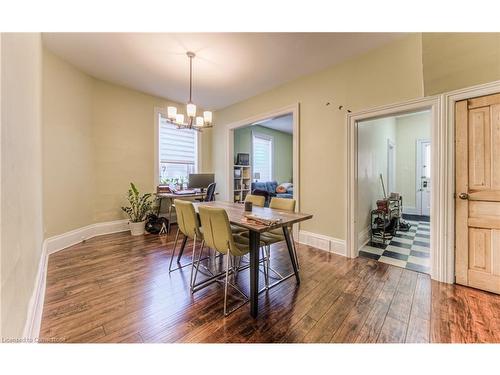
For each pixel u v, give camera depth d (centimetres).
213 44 257
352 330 150
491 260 196
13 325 95
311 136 330
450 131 212
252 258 169
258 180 687
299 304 182
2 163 83
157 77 351
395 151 589
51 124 289
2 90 86
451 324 155
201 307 178
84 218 349
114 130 387
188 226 221
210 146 548
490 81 190
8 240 88
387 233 381
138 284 214
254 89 394
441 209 218
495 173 193
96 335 143
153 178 441
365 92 271
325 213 316
